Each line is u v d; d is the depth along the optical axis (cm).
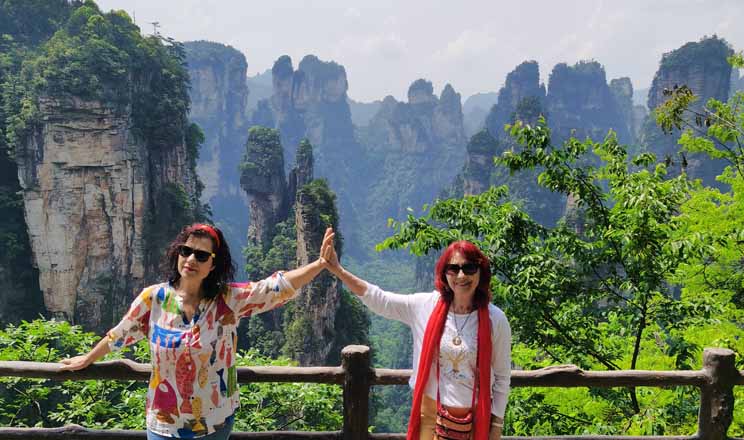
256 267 9181
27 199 5684
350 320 8144
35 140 5634
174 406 346
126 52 6362
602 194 805
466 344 348
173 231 6831
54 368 420
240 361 909
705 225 970
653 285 729
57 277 5856
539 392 825
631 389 769
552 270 766
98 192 6022
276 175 10450
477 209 872
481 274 354
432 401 358
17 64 6612
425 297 376
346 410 445
